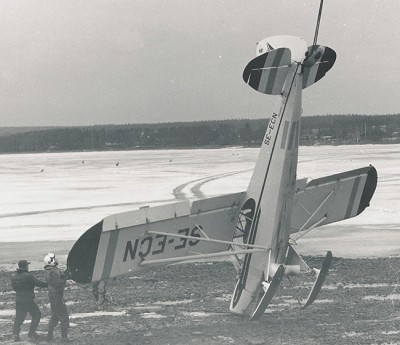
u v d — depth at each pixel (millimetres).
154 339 13234
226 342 12812
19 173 106188
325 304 16344
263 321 14617
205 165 113375
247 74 12906
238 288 14648
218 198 13852
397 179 68500
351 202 15156
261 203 13977
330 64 13227
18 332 13672
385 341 12648
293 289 18297
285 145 13594
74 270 12680
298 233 14578
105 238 12633
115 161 148625
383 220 37062
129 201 52469
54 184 76125
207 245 14133
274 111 13953
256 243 14016
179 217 13352
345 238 30484
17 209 48688
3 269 24047
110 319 15320
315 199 14781
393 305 16062
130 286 19625
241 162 122438
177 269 22594
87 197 57281
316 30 13016
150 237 13203
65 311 13617
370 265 22609
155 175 87688
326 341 12703
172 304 16953
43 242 31188
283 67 13109
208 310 16109
